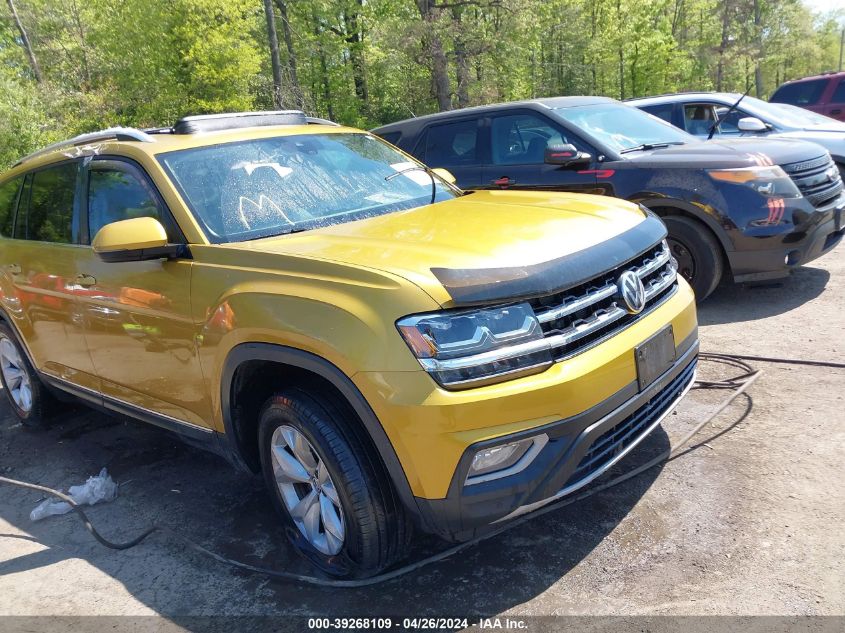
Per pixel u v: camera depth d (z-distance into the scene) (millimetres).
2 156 22891
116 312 3463
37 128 23953
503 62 28406
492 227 2916
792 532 2707
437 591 2648
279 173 3525
